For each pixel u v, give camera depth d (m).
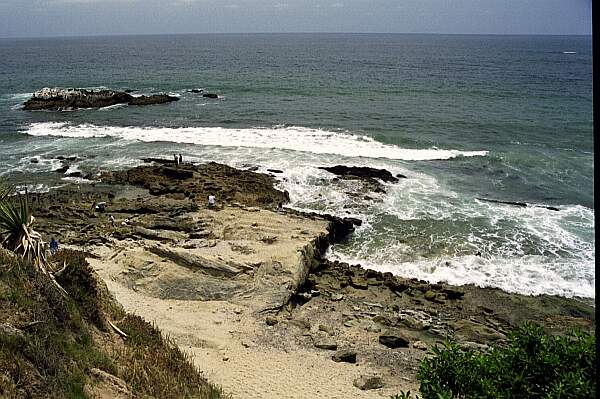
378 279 19.88
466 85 70.12
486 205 26.20
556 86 69.75
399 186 28.64
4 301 9.61
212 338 15.83
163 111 50.72
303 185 28.66
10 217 12.14
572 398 7.00
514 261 20.98
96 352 10.52
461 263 20.95
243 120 45.53
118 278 19.02
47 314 10.16
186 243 21.02
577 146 37.12
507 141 38.34
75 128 42.84
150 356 11.97
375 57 134.88
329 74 86.94
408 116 46.94
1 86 73.75
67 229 22.98
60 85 74.50
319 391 13.47
